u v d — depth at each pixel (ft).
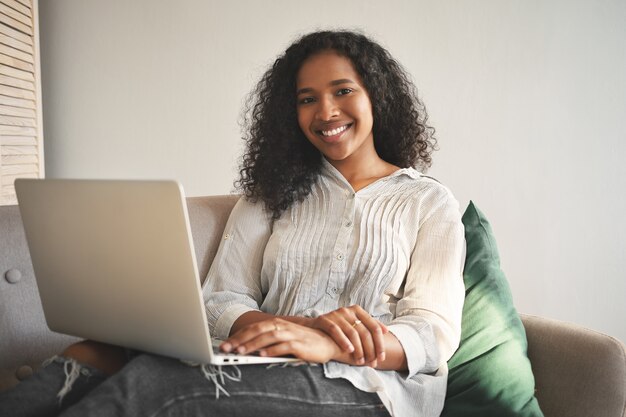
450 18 7.64
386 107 4.88
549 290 7.70
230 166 8.28
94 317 3.42
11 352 4.02
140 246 3.05
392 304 4.24
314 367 3.36
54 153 8.64
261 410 3.15
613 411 3.88
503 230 7.74
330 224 4.53
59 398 3.10
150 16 8.28
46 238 3.41
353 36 4.86
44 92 8.58
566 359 4.16
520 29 7.52
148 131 8.43
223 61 8.18
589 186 7.54
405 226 4.36
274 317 3.99
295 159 4.86
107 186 3.06
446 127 7.75
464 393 4.10
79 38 8.45
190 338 3.05
